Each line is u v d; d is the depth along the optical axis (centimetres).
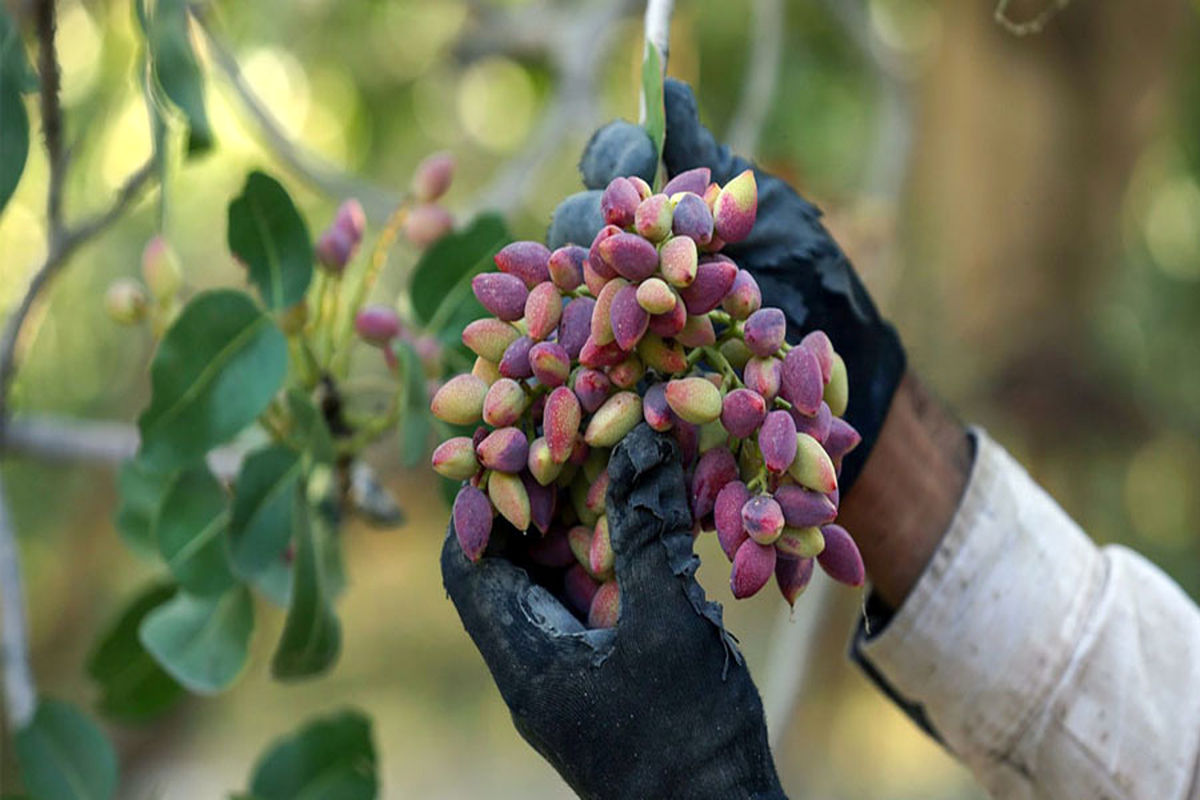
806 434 120
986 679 142
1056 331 410
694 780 124
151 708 167
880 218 240
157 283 153
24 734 156
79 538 389
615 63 371
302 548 147
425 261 152
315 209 449
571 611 129
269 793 158
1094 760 141
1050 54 388
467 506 123
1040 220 401
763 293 141
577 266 122
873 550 144
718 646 125
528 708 125
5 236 353
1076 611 143
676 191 122
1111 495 455
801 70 420
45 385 404
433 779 668
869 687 565
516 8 339
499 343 123
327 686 718
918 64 429
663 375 123
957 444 146
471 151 468
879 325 143
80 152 295
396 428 155
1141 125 399
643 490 124
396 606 761
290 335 149
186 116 144
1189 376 523
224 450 174
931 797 568
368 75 442
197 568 150
